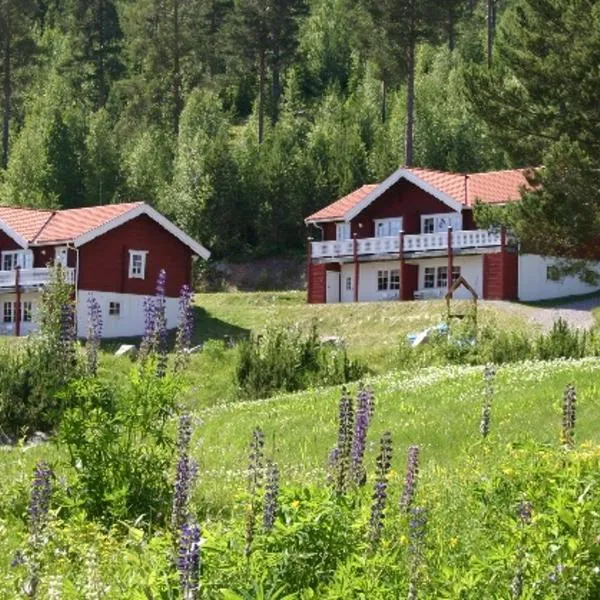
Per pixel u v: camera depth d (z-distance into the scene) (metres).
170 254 154.25
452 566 23.61
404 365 96.44
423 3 197.12
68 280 143.88
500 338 94.56
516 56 96.94
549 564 22.42
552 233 95.44
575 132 94.38
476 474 36.56
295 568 22.45
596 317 125.19
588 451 32.62
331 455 29.86
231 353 100.19
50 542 28.41
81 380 36.84
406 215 156.12
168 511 34.31
